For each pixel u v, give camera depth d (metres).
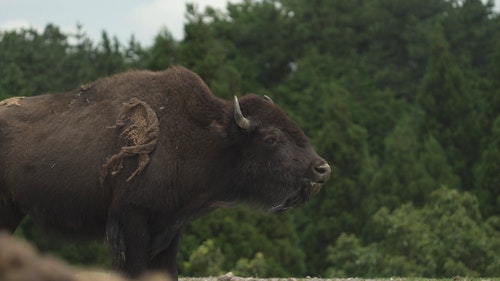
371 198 103.25
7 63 132.25
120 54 152.00
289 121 31.52
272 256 76.75
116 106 30.56
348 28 178.88
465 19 178.62
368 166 108.88
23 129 31.64
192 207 30.75
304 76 158.50
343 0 180.88
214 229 75.00
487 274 72.12
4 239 10.04
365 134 110.81
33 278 9.88
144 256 29.41
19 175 31.25
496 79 128.50
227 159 30.72
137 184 29.23
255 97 31.70
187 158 30.16
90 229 31.25
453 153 123.81
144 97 30.44
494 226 88.56
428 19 180.50
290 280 45.16
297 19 179.38
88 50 150.88
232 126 30.50
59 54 139.00
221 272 68.75
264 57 173.75
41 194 31.06
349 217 98.31
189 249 73.25
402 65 180.12
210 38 82.50
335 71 167.62
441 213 83.25
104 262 81.50
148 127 29.69
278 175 30.81
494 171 100.56
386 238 79.81
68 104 31.73
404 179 108.81
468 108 130.88
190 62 80.56
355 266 77.38
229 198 31.48
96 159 30.14
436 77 133.50
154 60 81.56
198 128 30.56
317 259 97.81
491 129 120.75
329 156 103.25
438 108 132.12
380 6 184.50
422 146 127.50
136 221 29.30
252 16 178.50
